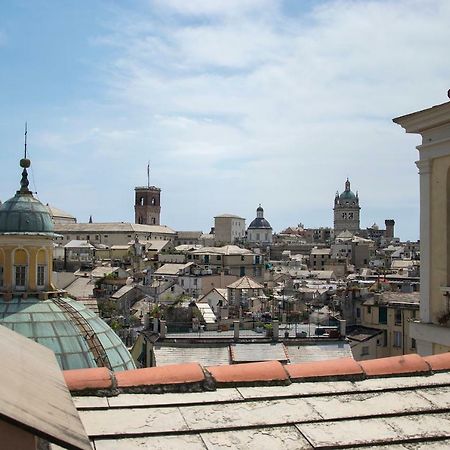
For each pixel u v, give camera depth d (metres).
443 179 12.84
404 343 63.12
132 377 7.19
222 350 48.47
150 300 98.06
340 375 7.89
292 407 6.94
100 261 156.38
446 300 12.72
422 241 13.41
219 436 6.18
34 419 4.51
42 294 24.88
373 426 6.57
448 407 7.15
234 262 138.62
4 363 5.45
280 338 50.88
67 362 21.80
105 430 6.12
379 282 82.25
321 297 95.62
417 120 13.10
